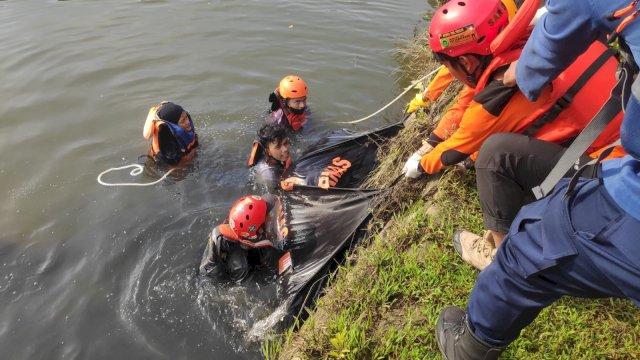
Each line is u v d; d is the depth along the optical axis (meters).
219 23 8.95
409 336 2.82
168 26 8.84
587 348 2.62
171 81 7.09
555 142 2.59
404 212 3.91
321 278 3.60
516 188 2.69
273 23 8.94
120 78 7.18
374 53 7.87
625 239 1.49
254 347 3.45
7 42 8.24
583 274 1.67
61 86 6.99
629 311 2.75
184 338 3.55
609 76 2.42
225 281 3.97
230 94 6.81
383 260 3.33
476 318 2.13
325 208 4.11
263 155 5.25
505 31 2.49
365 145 4.93
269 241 4.07
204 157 5.59
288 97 5.73
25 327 3.62
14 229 4.54
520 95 2.60
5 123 6.14
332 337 2.92
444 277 3.11
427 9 9.79
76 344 3.50
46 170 5.34
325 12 9.48
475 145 2.93
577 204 1.65
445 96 4.84
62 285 3.98
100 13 9.49
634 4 1.40
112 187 5.10
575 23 1.61
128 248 4.35
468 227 3.41
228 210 4.80
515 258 1.88
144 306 3.80
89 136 5.94
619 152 2.23
